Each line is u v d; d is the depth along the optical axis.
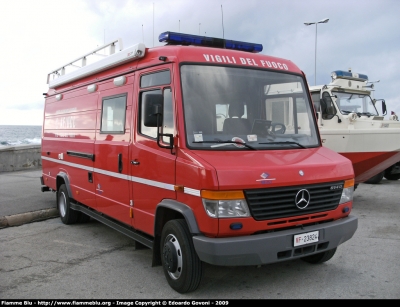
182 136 4.32
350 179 4.78
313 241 4.27
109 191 5.96
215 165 3.97
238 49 5.77
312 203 4.35
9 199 9.63
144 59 5.28
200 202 3.98
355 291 4.44
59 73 8.83
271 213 4.06
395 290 4.45
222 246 3.84
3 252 6.04
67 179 7.66
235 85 4.80
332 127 9.43
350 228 4.64
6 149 15.39
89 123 6.77
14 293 4.52
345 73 10.16
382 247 5.98
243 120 4.73
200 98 4.54
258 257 3.97
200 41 5.38
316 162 4.51
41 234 7.11
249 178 3.94
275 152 4.60
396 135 8.57
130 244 6.47
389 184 12.21
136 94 5.29
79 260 5.67
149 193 4.88
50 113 8.96
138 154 5.10
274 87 5.09
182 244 4.28
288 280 4.79
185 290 4.34
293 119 5.18
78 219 7.79
